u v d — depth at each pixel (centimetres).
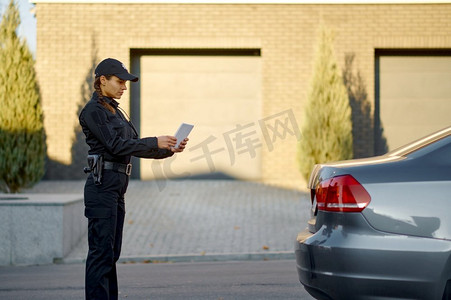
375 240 709
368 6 2798
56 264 1662
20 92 2283
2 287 1255
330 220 737
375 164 745
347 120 2473
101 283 825
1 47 2286
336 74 2480
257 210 2208
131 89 2856
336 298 723
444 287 695
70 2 2794
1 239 1670
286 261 1619
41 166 2327
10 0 2295
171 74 2867
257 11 2798
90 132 834
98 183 823
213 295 1122
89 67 2794
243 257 1670
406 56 2872
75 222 1825
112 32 2802
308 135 2477
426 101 2877
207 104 2864
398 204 712
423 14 2802
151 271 1463
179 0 2789
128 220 2083
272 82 2803
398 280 700
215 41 2798
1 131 2272
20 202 1673
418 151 748
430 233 703
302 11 2802
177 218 2106
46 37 2794
